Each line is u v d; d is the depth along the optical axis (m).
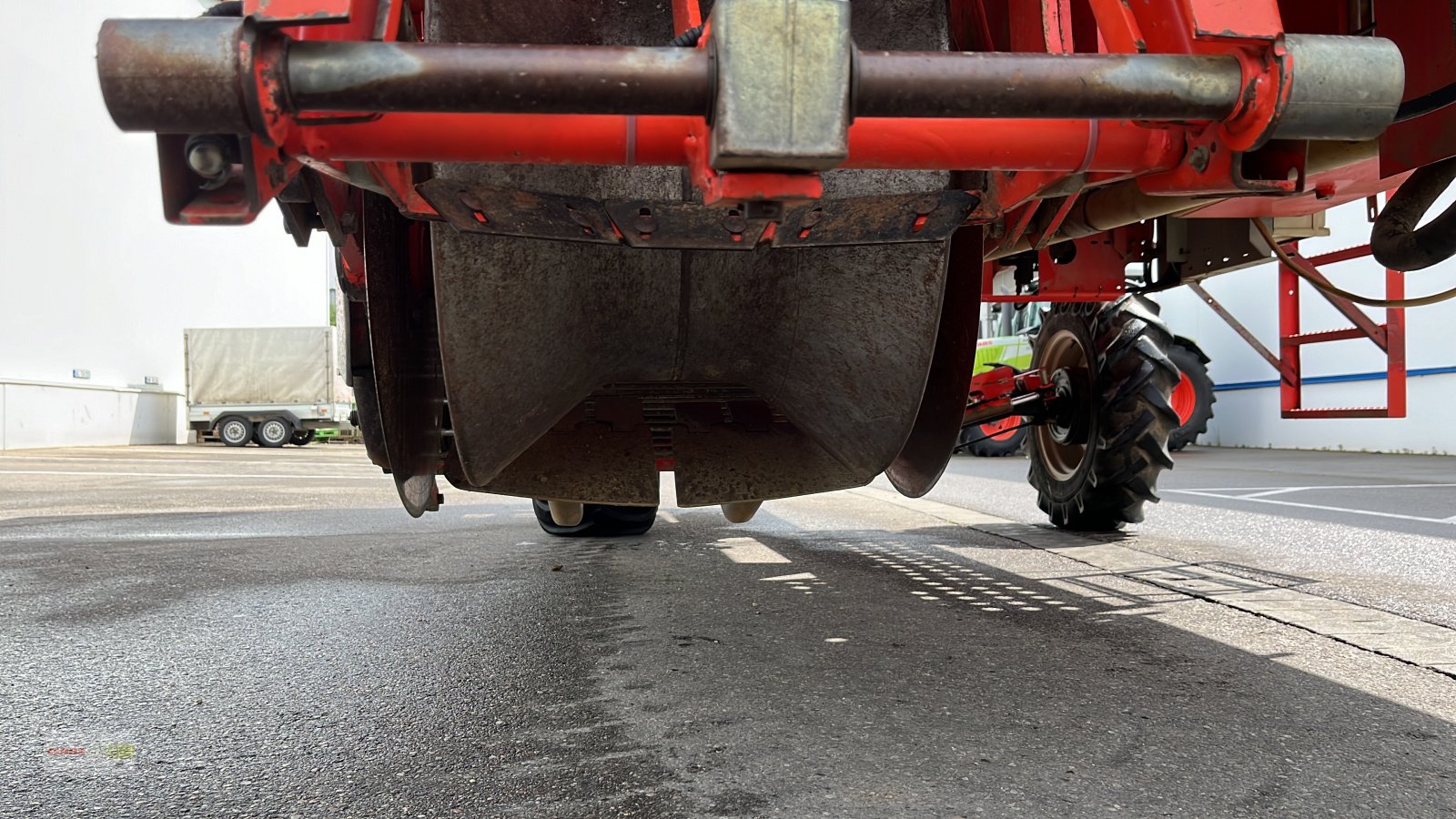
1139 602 2.89
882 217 2.00
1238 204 2.67
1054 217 2.40
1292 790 1.46
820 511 5.82
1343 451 13.62
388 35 1.40
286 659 2.27
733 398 2.79
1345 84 1.31
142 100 1.13
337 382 23.30
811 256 2.23
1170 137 1.58
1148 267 3.48
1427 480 7.98
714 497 2.55
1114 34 1.57
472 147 1.38
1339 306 3.19
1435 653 2.26
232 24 1.13
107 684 2.06
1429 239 2.12
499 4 1.94
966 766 1.56
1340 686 2.01
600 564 3.71
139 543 4.45
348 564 3.74
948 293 2.58
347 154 1.37
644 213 1.92
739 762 1.58
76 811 1.40
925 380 2.30
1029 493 7.08
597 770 1.55
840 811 1.38
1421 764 1.56
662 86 1.18
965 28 2.22
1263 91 1.31
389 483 9.23
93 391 21.75
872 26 2.13
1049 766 1.56
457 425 2.18
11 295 19.52
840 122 1.18
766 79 1.17
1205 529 4.67
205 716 1.84
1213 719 1.79
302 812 1.40
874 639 2.44
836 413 2.47
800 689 2.00
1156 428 4.00
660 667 2.18
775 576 3.40
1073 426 4.29
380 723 1.80
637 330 2.34
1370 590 3.06
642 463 2.58
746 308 2.31
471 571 3.55
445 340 2.04
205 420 22.50
